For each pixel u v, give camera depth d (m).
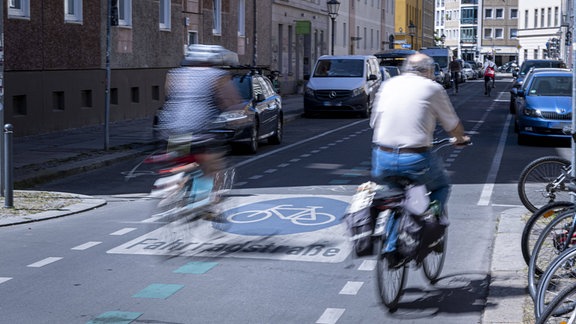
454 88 54.91
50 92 24.44
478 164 18.03
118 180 16.23
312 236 10.32
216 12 38.66
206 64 10.27
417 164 7.30
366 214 7.22
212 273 8.48
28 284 8.09
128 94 29.70
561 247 7.22
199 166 9.99
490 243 10.02
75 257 9.27
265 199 13.27
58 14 24.72
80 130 25.41
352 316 7.05
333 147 21.83
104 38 27.62
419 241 7.30
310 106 33.78
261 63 45.28
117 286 7.99
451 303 7.46
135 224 11.30
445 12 168.00
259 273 8.48
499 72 136.62
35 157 18.41
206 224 10.96
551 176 11.27
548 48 72.38
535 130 21.86
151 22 31.20
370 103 34.78
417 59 7.47
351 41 67.88
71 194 13.88
